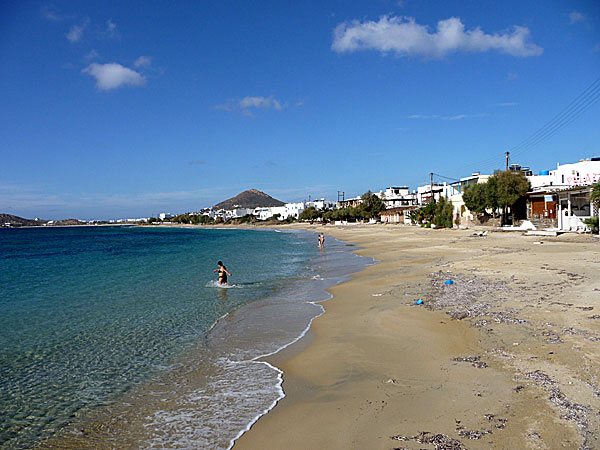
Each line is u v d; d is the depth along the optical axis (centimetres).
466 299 1356
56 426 684
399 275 2097
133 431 655
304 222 16400
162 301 1730
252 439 601
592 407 572
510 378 703
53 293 1991
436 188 10556
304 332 1187
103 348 1095
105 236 11856
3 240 9825
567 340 848
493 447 503
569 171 4866
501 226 5141
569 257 2081
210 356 1011
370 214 11444
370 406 661
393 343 988
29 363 990
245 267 2973
